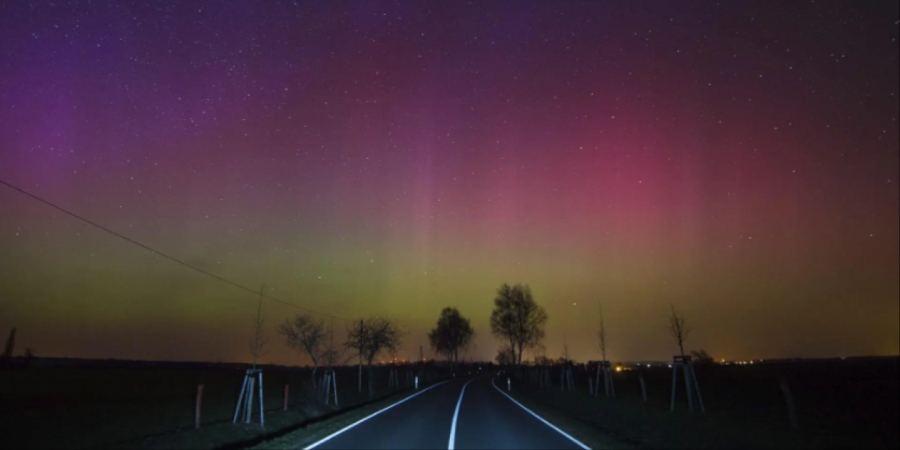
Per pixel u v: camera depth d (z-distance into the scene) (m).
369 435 17.81
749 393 36.09
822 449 15.22
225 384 45.22
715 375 61.38
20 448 14.30
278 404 30.88
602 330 39.62
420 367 78.31
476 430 19.19
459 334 107.62
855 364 85.75
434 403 32.84
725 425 19.80
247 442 18.41
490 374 127.50
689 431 18.72
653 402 31.09
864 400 29.05
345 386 51.97
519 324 83.12
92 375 50.88
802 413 24.09
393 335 49.66
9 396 27.97
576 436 17.77
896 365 76.81
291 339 36.16
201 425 20.02
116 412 21.98
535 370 70.38
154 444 15.82
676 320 35.25
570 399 34.97
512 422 21.91
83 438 16.09
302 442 16.27
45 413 20.56
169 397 30.98
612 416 24.58
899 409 24.88
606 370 35.69
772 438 16.84
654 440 17.62
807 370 65.44
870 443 15.90
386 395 44.41
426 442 16.22
